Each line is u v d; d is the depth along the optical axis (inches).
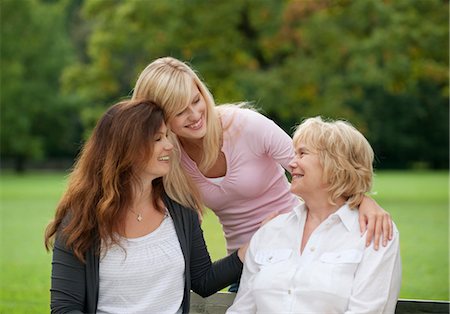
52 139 1657.2
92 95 1017.5
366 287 135.4
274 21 860.6
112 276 142.3
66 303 141.8
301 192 144.7
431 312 164.7
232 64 874.8
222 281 156.1
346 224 141.3
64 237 142.3
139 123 141.1
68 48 1587.1
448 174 1440.7
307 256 141.3
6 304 331.6
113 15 968.9
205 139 162.4
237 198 172.7
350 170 141.3
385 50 820.6
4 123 1525.6
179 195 154.4
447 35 823.1
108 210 140.6
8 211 783.7
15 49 1497.3
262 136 167.6
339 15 842.8
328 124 144.7
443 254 458.6
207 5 863.1
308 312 137.2
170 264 145.7
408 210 709.3
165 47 890.1
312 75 840.9
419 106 1530.5
